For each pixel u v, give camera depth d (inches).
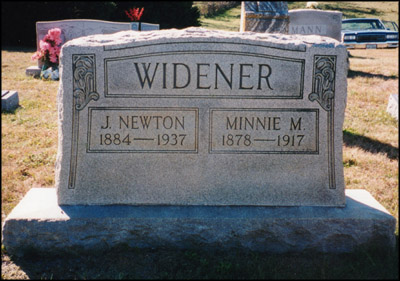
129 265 80.7
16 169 108.7
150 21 345.1
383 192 102.0
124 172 85.6
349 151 121.3
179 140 85.2
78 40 84.6
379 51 332.2
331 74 84.0
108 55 83.0
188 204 86.4
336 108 84.8
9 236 82.2
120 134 84.9
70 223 82.3
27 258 82.2
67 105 83.8
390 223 83.4
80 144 84.7
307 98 84.6
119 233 83.3
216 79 84.0
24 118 139.9
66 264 81.0
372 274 78.8
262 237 83.7
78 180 85.4
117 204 86.0
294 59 83.7
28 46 327.3
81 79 83.4
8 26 321.1
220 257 82.5
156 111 84.5
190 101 84.4
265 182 86.3
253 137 85.4
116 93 84.0
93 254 83.0
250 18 126.6
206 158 85.6
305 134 85.4
